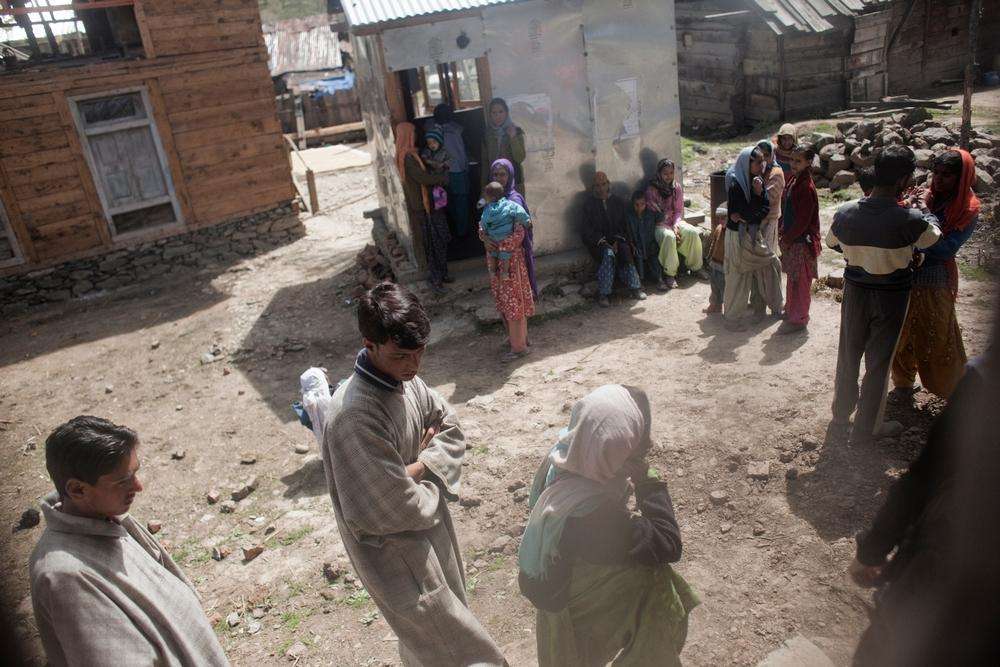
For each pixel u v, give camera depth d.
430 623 2.75
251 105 12.62
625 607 2.54
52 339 10.02
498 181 7.11
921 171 9.20
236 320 9.63
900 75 15.76
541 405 6.09
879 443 4.53
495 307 8.20
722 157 12.75
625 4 8.20
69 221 11.61
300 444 6.49
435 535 2.89
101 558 2.38
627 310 7.85
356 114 25.73
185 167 12.28
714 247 7.05
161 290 11.57
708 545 4.14
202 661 2.54
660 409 5.51
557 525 2.42
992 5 16.03
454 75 12.88
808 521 4.11
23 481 6.57
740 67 15.82
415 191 8.33
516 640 3.80
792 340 6.21
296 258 12.23
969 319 5.75
